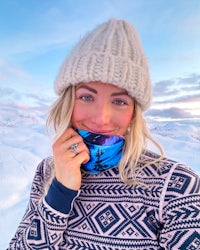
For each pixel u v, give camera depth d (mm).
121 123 774
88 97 780
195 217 653
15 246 842
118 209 747
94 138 771
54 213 745
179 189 692
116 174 801
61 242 783
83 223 773
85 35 845
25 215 936
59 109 909
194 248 631
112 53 750
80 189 821
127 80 737
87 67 744
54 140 853
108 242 726
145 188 736
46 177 965
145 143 875
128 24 855
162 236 693
